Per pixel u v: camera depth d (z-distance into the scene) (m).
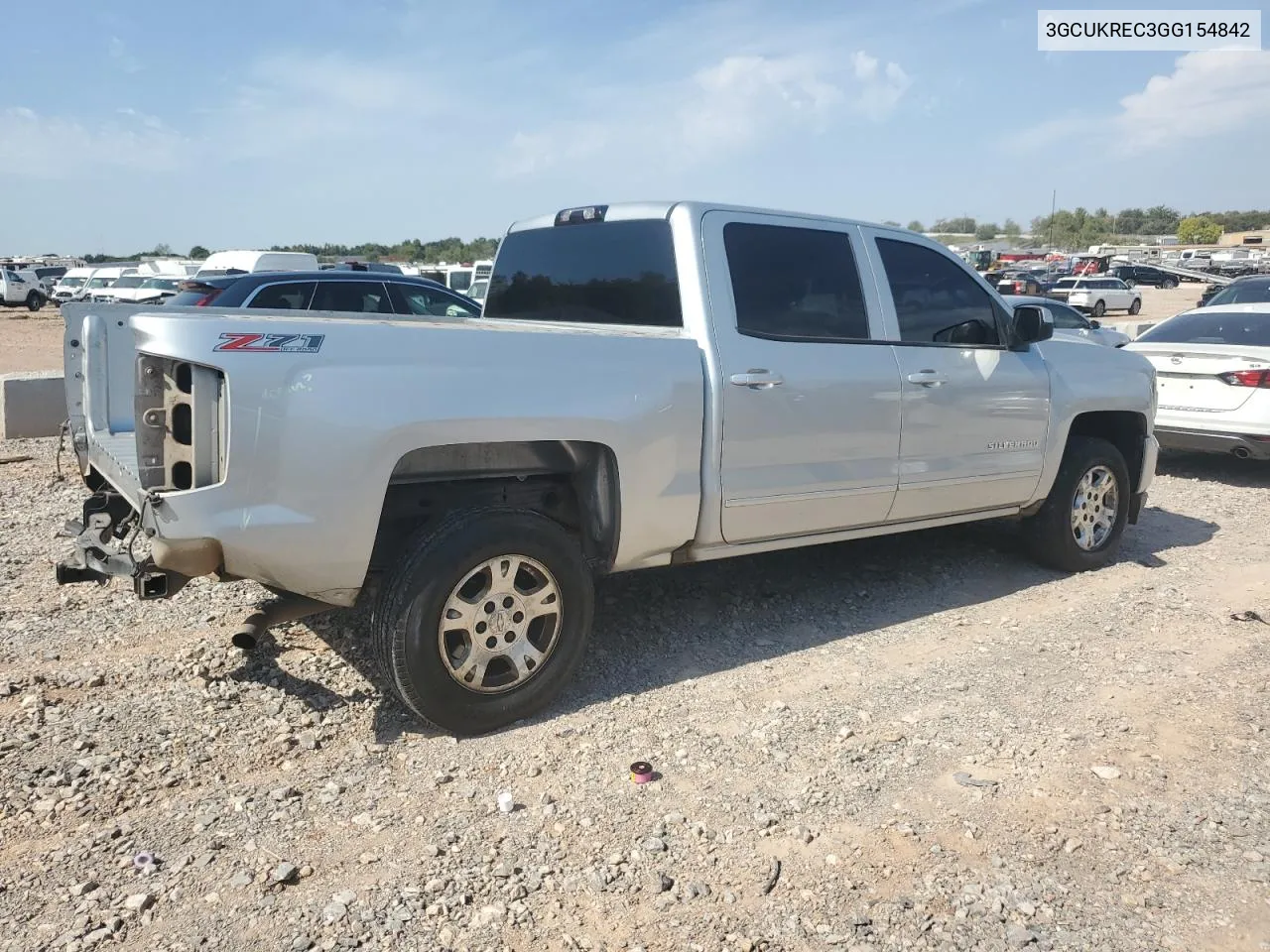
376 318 4.68
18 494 7.39
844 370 4.64
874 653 4.67
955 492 5.25
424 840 3.07
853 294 4.83
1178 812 3.27
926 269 5.20
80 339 4.87
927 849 3.05
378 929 2.65
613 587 5.52
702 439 4.22
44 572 5.54
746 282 4.44
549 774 3.49
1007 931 2.68
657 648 4.69
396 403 3.43
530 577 3.89
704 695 4.16
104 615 4.89
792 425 4.48
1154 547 6.67
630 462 3.97
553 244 5.07
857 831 3.15
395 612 3.52
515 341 3.72
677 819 3.20
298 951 2.56
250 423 3.21
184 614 4.93
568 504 4.29
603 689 4.21
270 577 3.40
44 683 4.09
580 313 4.88
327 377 3.32
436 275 31.03
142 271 34.62
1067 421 5.72
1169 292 55.78
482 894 2.81
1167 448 9.53
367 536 3.46
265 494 3.27
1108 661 4.58
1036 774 3.51
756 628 4.97
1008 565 6.12
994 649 4.73
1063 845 3.08
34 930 2.62
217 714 3.88
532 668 3.85
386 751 3.64
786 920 2.72
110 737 3.67
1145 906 2.79
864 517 4.92
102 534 3.67
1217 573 6.06
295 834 3.09
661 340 4.10
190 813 3.20
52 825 3.10
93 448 4.60
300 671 4.28
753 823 3.19
